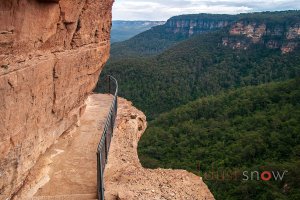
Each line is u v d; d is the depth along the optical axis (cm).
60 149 762
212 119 6488
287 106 6131
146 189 757
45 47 609
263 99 6725
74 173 673
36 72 559
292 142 4384
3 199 495
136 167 877
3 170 484
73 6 661
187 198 774
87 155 755
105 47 1093
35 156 618
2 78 441
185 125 6147
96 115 1059
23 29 482
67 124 841
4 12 418
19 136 519
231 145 4772
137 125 1255
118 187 732
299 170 3086
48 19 565
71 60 754
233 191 3161
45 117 653
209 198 809
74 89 833
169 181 838
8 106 466
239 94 7588
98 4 882
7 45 445
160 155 5056
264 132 5050
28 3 478
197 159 4634
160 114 8019
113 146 947
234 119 6206
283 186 3002
